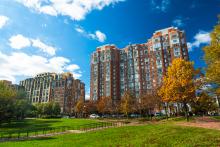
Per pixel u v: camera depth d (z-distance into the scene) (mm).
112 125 47250
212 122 34594
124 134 25312
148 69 124938
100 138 24125
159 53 118000
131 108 85562
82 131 37094
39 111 130000
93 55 151375
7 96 55969
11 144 24016
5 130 48312
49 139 27484
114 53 143250
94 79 143750
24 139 29125
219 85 28328
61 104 178250
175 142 17812
